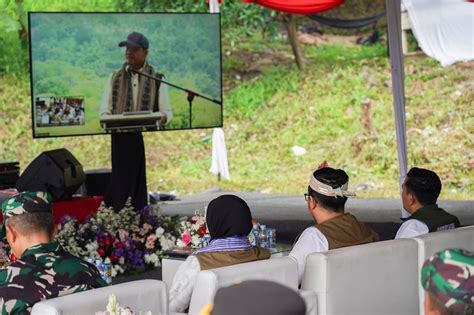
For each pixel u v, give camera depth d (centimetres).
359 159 1602
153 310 372
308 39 1752
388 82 1650
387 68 1667
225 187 1630
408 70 1628
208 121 920
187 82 905
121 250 805
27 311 374
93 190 1052
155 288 374
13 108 1705
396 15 929
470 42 1545
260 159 1662
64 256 392
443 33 1555
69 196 902
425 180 538
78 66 844
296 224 1169
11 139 1686
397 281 450
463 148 1532
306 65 1731
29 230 399
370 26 1719
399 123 936
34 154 1680
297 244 469
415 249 462
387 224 1153
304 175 1611
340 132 1642
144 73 879
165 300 378
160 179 1642
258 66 1762
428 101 1592
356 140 1622
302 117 1684
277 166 1642
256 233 614
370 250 435
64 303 343
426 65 1620
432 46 1568
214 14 913
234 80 1759
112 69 862
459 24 1547
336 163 1614
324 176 483
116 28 861
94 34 848
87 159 1677
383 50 1695
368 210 1298
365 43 1717
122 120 873
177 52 895
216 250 439
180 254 593
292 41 1738
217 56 916
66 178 879
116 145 909
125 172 910
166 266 576
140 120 882
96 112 858
